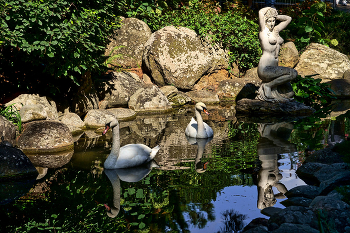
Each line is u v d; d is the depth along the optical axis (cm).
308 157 607
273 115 1059
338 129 843
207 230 379
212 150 682
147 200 456
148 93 1147
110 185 510
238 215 411
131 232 377
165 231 376
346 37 1991
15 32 715
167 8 1576
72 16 795
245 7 1781
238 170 565
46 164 608
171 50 1348
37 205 449
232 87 1355
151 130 864
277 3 2125
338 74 1577
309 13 1758
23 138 707
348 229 346
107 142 755
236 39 1465
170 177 539
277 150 671
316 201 411
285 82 1086
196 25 1462
